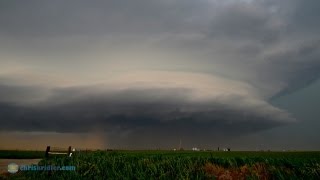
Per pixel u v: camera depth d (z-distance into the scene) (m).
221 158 38.81
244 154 53.22
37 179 35.06
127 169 36.22
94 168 37.28
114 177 34.91
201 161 37.91
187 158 39.25
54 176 36.06
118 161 39.75
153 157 41.66
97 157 42.00
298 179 32.03
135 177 34.56
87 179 35.38
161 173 34.31
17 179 34.41
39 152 72.38
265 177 33.22
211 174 34.34
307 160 36.28
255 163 35.81
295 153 55.50
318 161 35.25
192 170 35.00
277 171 33.31
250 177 33.22
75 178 35.41
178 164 36.88
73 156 43.12
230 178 33.47
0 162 47.69
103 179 35.16
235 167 36.06
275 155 49.22
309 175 32.53
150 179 33.62
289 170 34.41
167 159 39.25
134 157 41.91
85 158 41.72
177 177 33.62
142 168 36.69
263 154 52.69
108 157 41.66
